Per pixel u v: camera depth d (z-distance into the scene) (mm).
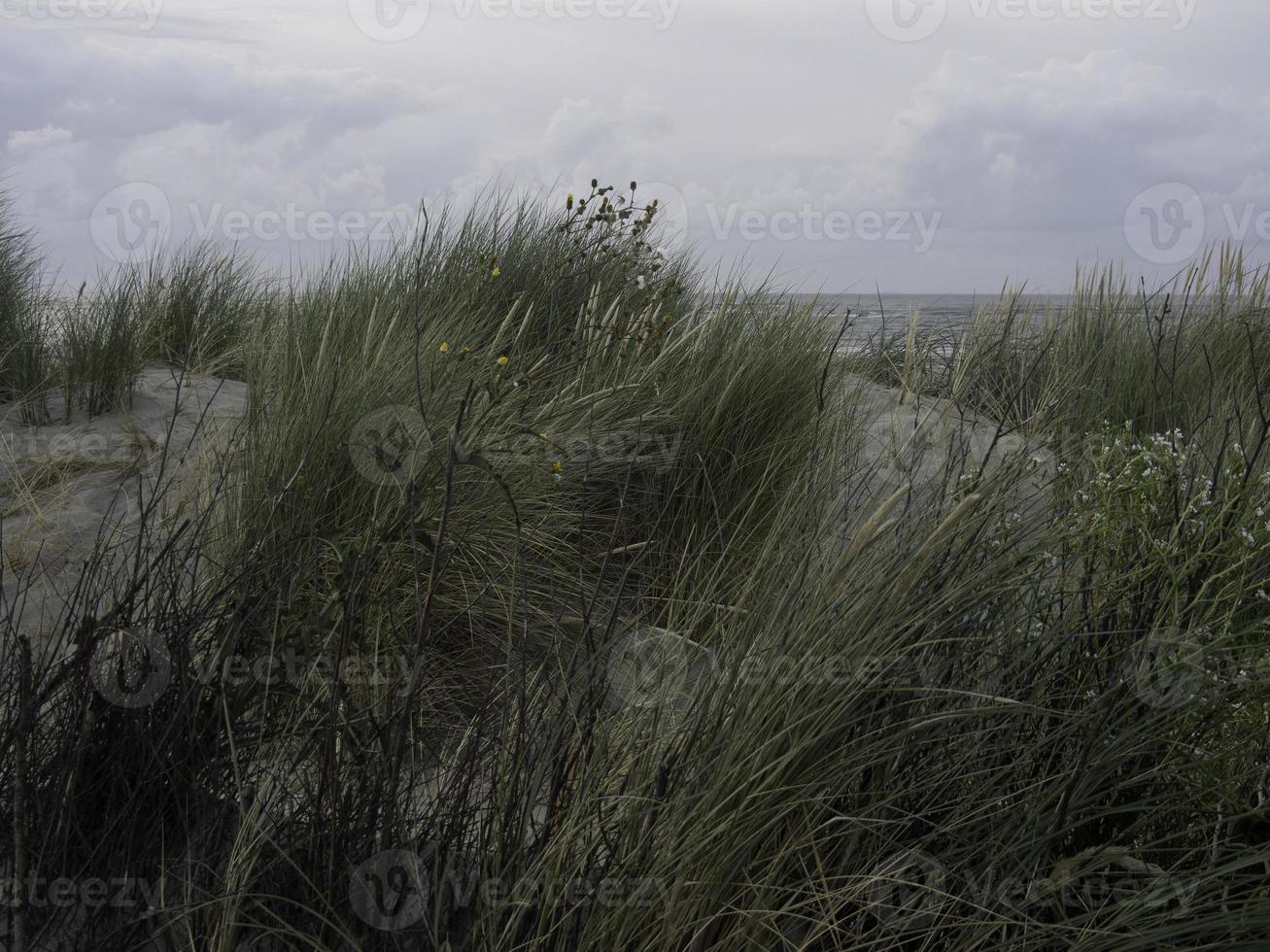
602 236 4684
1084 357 4824
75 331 4340
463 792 1801
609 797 1646
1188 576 1962
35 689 1817
